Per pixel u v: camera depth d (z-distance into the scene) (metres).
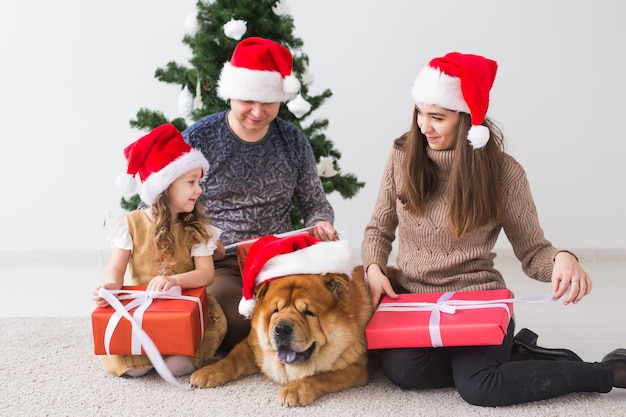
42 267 4.33
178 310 2.19
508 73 4.28
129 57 4.34
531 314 3.18
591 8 4.23
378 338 2.12
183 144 2.41
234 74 2.58
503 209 2.33
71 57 4.34
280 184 2.77
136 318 2.18
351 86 4.34
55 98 4.36
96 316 2.20
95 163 4.41
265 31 3.18
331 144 3.45
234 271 2.68
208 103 3.27
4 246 4.45
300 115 3.06
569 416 1.99
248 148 2.72
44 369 2.43
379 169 4.40
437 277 2.41
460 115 2.25
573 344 2.73
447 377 2.24
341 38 4.30
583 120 4.30
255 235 2.75
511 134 4.32
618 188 4.34
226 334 2.54
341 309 2.19
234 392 2.21
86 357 2.56
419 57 4.31
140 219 2.46
